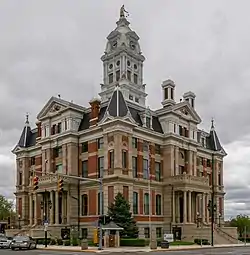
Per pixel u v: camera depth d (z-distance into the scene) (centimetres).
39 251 4397
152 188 6619
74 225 6438
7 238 5459
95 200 6303
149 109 6931
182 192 6662
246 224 10481
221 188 8700
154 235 5241
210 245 5741
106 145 6191
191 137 7444
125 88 7812
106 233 5031
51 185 6531
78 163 6725
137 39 8494
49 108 7294
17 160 8188
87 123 6794
